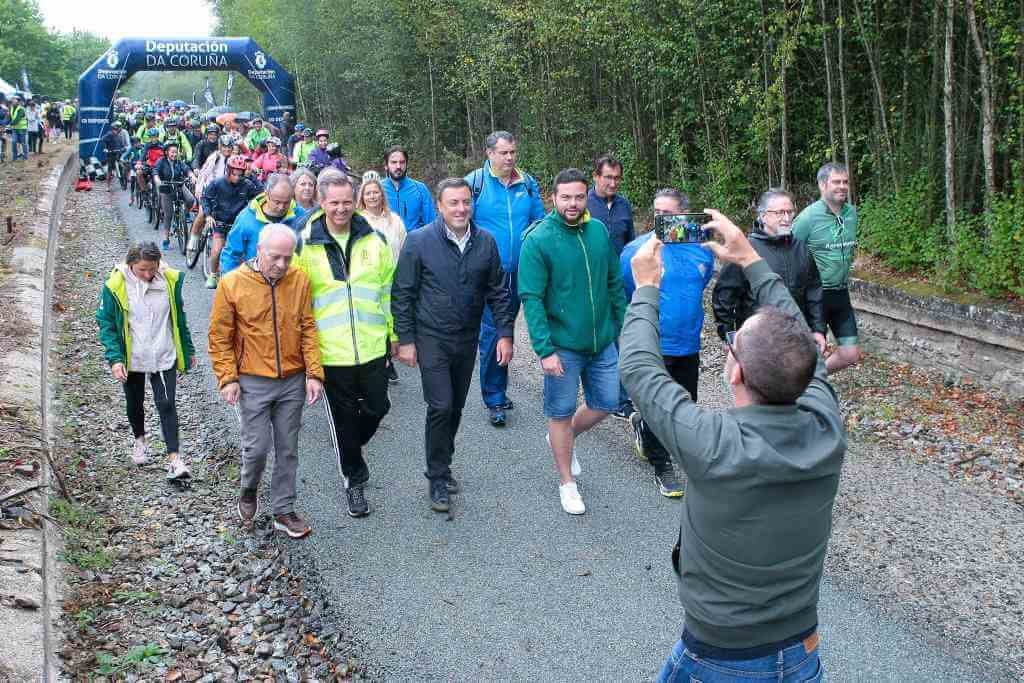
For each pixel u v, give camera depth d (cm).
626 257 573
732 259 271
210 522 538
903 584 454
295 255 512
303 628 425
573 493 543
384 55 2319
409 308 531
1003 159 928
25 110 2566
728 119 1235
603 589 457
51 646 383
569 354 526
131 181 1903
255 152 1539
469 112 2178
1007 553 482
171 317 595
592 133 1578
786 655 234
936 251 833
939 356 779
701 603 238
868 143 1025
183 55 2505
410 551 498
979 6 793
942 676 383
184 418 712
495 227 692
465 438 668
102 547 500
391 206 814
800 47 1073
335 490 581
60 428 671
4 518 458
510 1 1605
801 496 229
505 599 448
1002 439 641
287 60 3403
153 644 407
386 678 388
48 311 938
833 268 638
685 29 1157
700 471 229
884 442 646
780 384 226
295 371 506
